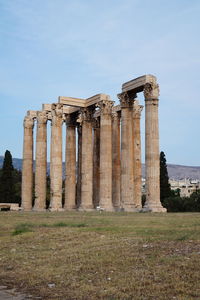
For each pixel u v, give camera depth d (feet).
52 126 237.25
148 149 188.75
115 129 248.73
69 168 258.16
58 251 77.77
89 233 92.27
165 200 344.49
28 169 270.26
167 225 102.17
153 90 190.80
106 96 225.15
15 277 61.82
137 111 236.84
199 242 70.64
